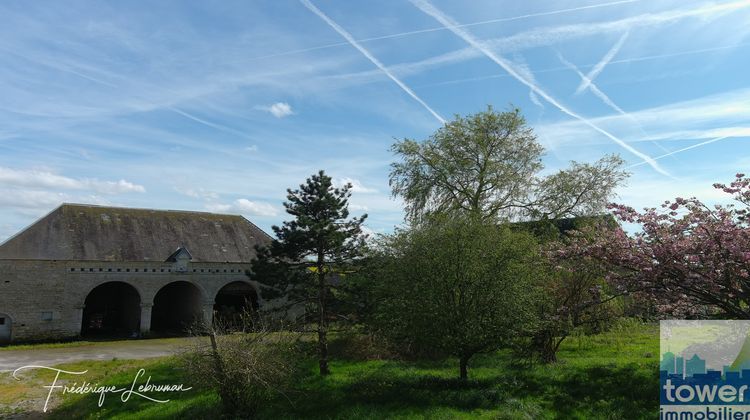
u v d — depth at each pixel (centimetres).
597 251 1227
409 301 1352
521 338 1530
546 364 1666
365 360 1973
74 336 3188
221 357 1177
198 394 1473
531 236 1484
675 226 1155
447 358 1883
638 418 1043
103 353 2678
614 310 1592
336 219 1817
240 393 1194
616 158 2478
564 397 1216
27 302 3081
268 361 1220
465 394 1267
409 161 2656
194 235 3841
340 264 1767
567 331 1554
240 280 3734
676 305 1233
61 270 3189
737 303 1098
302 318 1786
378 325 1573
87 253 3306
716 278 1060
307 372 1708
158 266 3466
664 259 1109
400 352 1947
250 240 4038
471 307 1313
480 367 1728
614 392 1227
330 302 1770
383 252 1547
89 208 3647
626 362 1585
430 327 1323
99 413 1392
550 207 2495
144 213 3831
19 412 1527
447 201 2592
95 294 3888
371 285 1644
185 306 3894
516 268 1326
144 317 3397
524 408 1141
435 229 1416
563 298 1587
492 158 2591
